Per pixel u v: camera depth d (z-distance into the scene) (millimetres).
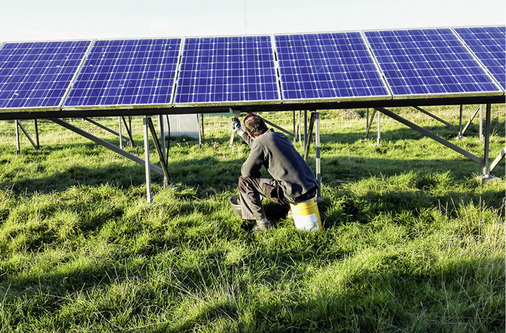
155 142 5852
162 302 3049
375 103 4898
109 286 3303
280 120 16594
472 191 5535
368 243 3930
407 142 10008
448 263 3256
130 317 2932
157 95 4844
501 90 4664
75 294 3184
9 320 2854
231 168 7277
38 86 5074
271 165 4148
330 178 6727
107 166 7594
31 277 3402
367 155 8852
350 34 6137
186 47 5949
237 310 2838
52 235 4332
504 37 5953
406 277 3205
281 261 3742
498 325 2615
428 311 2777
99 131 14117
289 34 6168
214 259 3688
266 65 5406
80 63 5594
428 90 4730
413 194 5160
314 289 3076
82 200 5430
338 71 5211
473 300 2859
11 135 13281
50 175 6992
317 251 3828
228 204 5141
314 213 4219
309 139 5359
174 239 4188
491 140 10039
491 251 3377
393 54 5582
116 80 5191
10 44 6156
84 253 3855
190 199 5688
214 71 5309
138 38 6230
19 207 4992
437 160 8094
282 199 4250
